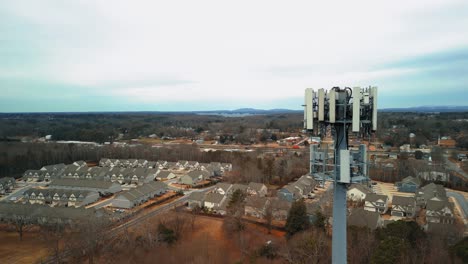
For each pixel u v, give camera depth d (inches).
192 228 1813.5
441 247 1211.2
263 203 2001.7
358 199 2301.9
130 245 1526.8
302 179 2726.4
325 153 512.4
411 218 2004.2
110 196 2630.4
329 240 1402.6
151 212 2124.8
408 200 2070.6
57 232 1616.6
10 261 1455.5
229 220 1754.4
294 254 1363.2
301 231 1536.7
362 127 495.2
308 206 1945.1
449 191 2596.0
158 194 2571.4
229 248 1550.2
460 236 1508.4
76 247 1459.2
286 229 1612.9
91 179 2930.6
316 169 527.2
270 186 2805.1
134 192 2351.1
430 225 1641.2
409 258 1103.0
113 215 1951.3
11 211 1908.2
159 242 1535.4
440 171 2925.7
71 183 2743.6
